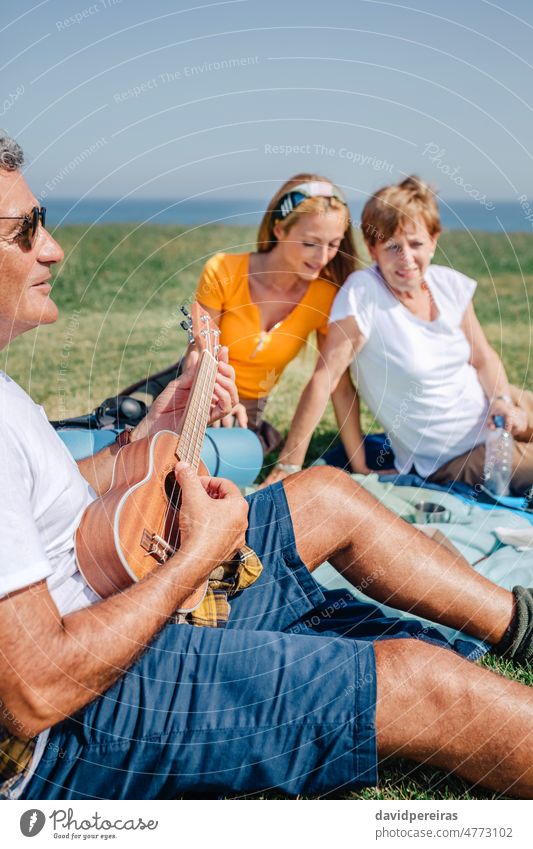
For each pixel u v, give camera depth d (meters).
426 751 1.44
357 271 2.95
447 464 2.93
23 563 1.19
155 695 1.36
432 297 2.88
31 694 1.20
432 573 1.79
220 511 1.47
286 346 3.08
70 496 1.39
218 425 2.89
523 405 2.99
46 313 1.39
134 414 2.69
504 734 1.43
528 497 2.81
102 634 1.25
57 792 1.34
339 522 1.76
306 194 2.85
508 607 1.83
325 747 1.38
